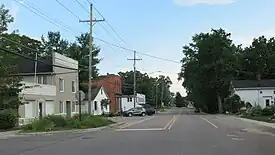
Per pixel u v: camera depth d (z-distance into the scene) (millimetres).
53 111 45719
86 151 15250
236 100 68812
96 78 82312
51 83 46812
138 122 40812
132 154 14047
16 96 31422
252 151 14875
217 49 74750
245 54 93312
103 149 15875
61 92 48469
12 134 25922
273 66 92250
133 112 67062
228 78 75312
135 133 25109
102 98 75750
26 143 19438
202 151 14812
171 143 17969
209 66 74438
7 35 51906
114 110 88750
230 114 65125
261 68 92375
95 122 32844
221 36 76062
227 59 74875
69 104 51531
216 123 36469
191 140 19453
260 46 92562
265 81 77125
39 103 41875
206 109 84750
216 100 80438
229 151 14844
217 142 18406
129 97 98312
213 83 74688
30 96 39656
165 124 35344
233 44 77562
